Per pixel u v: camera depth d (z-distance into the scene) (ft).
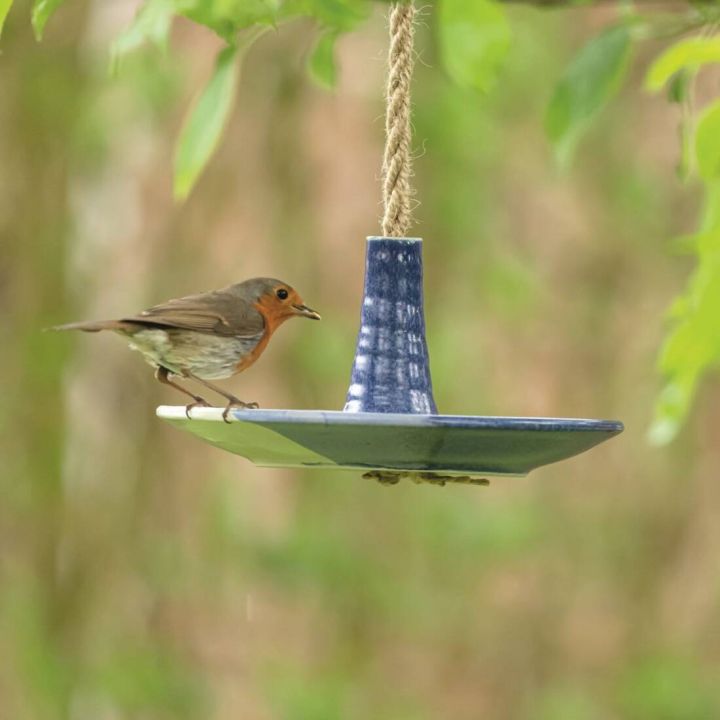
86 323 25.04
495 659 56.80
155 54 46.85
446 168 50.31
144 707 48.98
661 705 54.03
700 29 18.53
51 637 49.78
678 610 58.90
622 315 60.23
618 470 59.67
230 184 53.57
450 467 19.03
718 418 59.77
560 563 58.18
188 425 18.98
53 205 50.26
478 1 17.38
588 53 18.25
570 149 18.28
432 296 53.36
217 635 53.01
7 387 49.62
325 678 50.96
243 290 26.73
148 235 55.26
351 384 21.99
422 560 52.31
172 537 52.70
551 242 59.82
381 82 55.88
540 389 59.98
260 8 17.47
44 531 50.01
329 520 51.60
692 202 57.31
